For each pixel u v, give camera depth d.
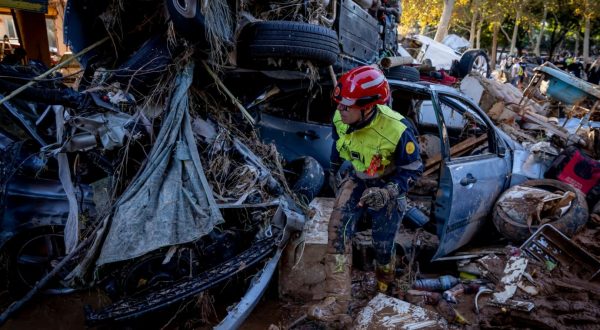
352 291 3.42
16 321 2.98
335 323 2.88
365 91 2.51
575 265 3.51
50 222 2.93
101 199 2.78
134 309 2.54
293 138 4.54
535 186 4.36
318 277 3.25
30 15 7.97
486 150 4.55
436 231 3.63
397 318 2.99
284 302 3.27
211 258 2.86
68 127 2.75
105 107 2.87
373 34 5.23
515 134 6.96
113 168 2.84
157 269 2.73
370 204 2.64
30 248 3.09
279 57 3.42
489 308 3.14
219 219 2.64
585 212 3.97
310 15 3.77
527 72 18.39
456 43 19.64
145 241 2.53
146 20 3.36
